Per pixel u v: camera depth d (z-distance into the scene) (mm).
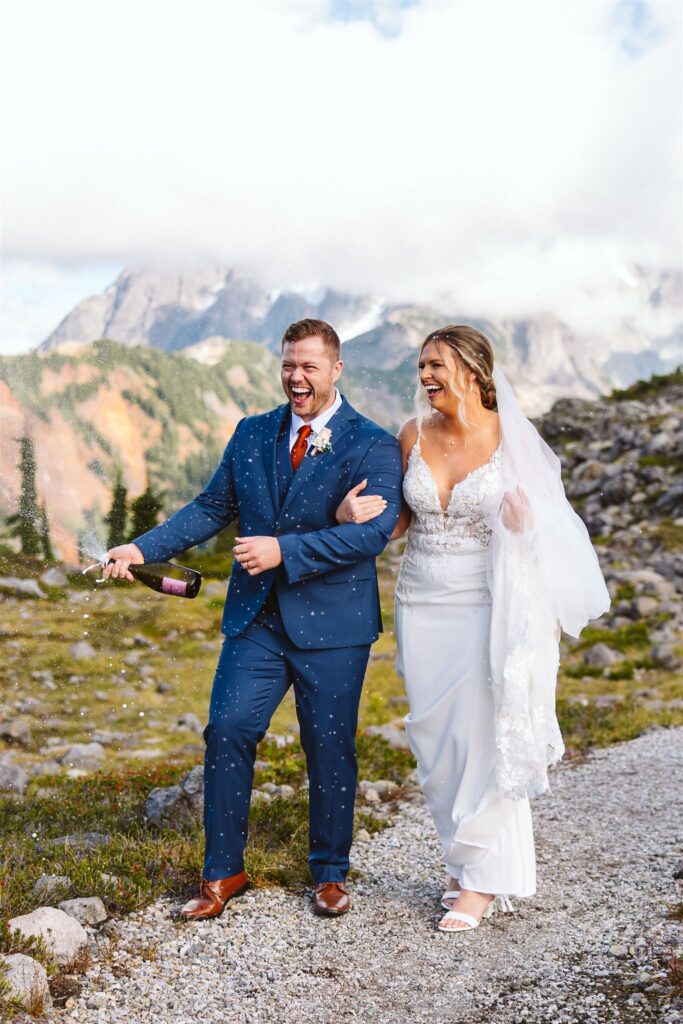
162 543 4258
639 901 4188
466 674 4062
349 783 4160
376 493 4133
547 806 5996
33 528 14656
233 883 4105
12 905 3852
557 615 4070
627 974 3426
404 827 5539
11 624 13406
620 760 7168
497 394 4176
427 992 3402
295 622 4031
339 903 4105
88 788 6453
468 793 4016
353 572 4152
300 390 4145
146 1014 3211
